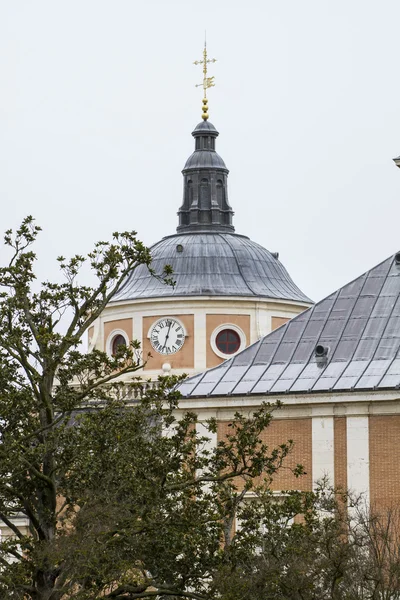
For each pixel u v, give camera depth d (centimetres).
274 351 11238
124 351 8288
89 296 8375
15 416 8088
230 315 16550
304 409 10781
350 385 10681
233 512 8188
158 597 8562
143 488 7912
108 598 7919
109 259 8350
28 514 8075
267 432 10838
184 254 17025
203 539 7994
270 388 10888
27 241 8400
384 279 11425
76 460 7975
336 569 8325
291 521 10194
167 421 8288
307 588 8056
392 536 10050
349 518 9181
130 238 8438
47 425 8075
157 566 8000
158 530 7888
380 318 11169
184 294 16525
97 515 7781
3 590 7769
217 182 17712
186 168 17750
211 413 10950
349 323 11212
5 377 8081
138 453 8019
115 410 8288
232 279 16838
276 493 10725
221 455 8400
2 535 11919
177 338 16475
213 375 11181
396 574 8712
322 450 10688
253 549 8119
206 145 17838
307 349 11150
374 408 10619
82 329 8331
